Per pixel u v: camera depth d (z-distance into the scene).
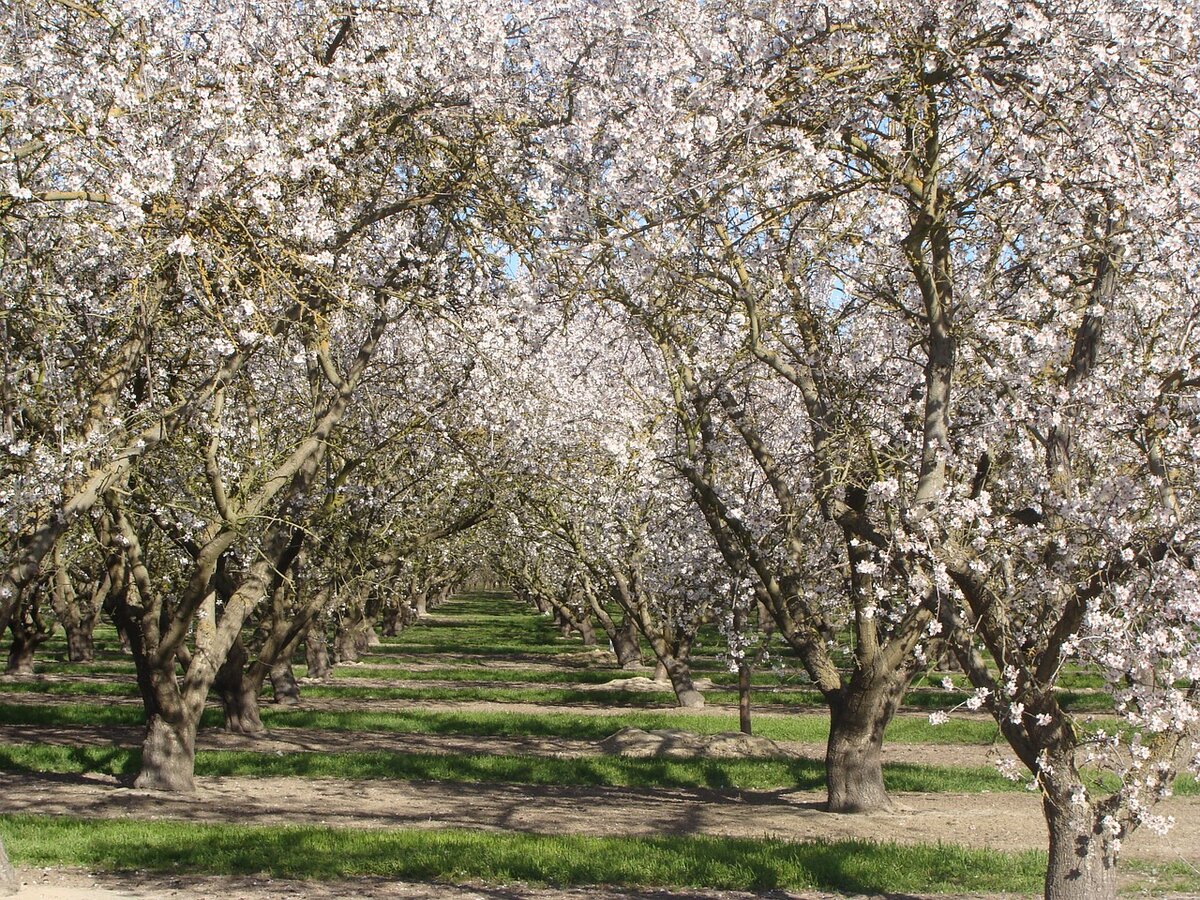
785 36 9.80
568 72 12.20
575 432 23.58
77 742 18.59
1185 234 8.49
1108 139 8.90
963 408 12.13
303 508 19.20
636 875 10.67
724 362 14.55
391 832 12.04
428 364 18.70
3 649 40.84
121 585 15.28
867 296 12.41
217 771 16.55
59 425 12.59
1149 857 11.78
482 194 12.64
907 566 8.88
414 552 22.91
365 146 12.80
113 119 10.23
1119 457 9.01
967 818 13.98
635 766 17.14
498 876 10.68
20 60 10.79
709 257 11.28
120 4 10.87
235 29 11.56
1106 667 7.45
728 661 16.30
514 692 28.23
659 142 9.66
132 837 11.49
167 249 9.86
